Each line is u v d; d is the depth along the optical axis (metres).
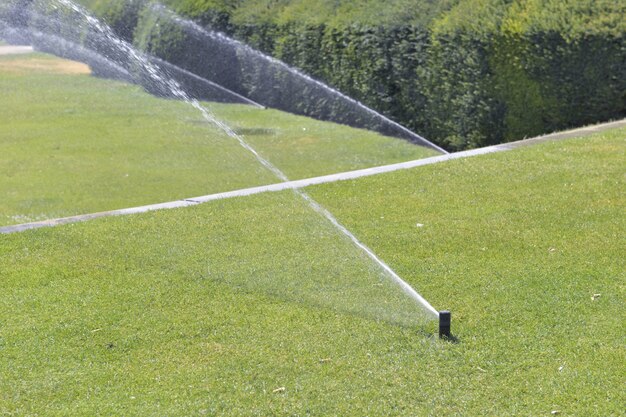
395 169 10.47
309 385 5.16
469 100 13.84
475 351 5.55
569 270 6.86
